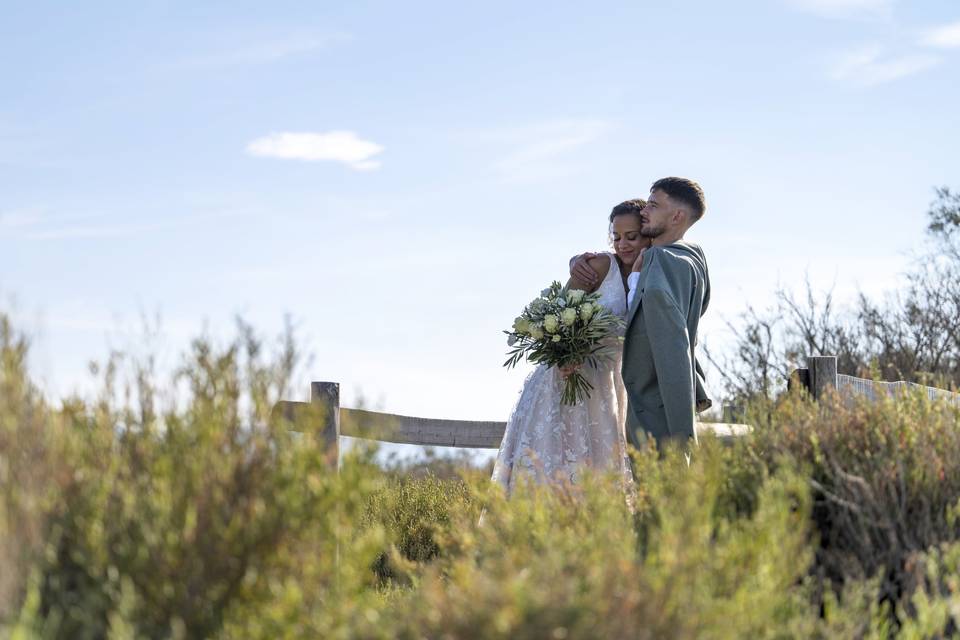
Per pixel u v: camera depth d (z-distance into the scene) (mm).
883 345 14805
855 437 3734
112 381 2799
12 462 2365
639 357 4672
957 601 2773
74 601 2389
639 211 5090
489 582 2348
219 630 2447
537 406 5121
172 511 2525
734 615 2492
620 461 4570
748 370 12883
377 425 2801
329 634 2375
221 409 2738
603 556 2635
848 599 2889
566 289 5047
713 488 3086
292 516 2568
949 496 3471
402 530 5461
